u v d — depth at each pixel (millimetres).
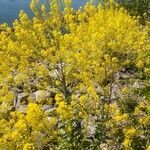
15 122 5266
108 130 5637
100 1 10781
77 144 5188
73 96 5828
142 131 5629
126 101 6484
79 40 7051
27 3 21406
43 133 4965
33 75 7297
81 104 5641
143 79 7410
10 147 4770
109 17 8297
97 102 5859
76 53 6777
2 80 6758
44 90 7043
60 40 7035
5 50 7125
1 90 6371
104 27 7719
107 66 6598
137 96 6570
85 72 6434
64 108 4809
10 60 6977
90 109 5738
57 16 7598
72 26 7469
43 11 7836
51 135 4961
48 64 7406
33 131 4844
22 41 7105
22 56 6957
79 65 6688
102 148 5512
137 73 7598
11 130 5090
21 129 4699
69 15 7641
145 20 11211
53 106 6824
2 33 7523
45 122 4863
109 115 5766
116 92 6844
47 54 6887
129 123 5695
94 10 8719
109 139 5609
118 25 7590
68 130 5098
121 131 5602
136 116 5883
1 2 21734
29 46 7086
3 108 6043
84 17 8531
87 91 5918
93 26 7613
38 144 4906
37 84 7117
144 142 5555
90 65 7086
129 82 7281
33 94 7117
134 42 7422
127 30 7613
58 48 7316
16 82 6879
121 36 7062
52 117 5426
